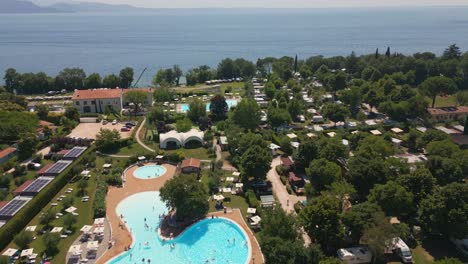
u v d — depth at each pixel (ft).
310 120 632.79
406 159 412.98
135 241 305.32
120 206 358.84
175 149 513.45
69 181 406.21
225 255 289.74
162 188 336.08
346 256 271.49
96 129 575.79
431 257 283.59
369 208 289.74
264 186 391.24
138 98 641.81
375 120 609.01
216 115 636.89
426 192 318.24
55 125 585.63
